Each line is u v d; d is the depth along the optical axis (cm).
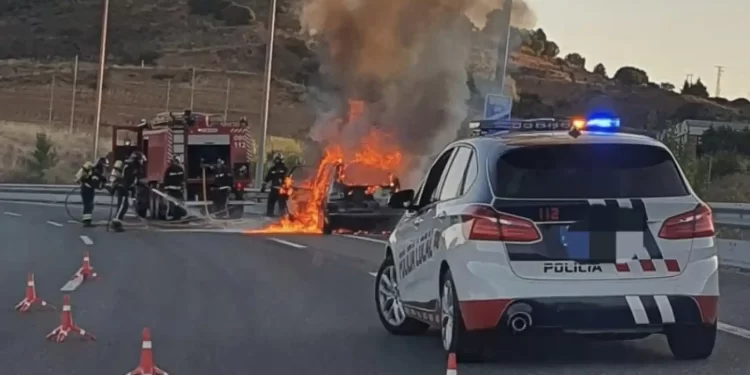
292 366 960
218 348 1055
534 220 876
